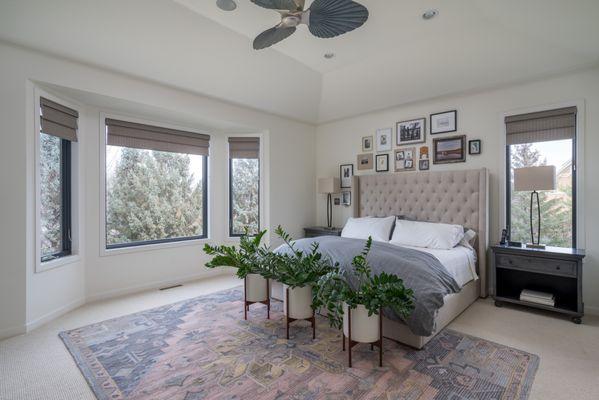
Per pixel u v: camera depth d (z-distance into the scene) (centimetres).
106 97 312
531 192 339
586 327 267
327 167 525
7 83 249
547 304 288
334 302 211
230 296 357
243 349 228
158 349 229
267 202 465
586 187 301
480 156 366
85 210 339
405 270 235
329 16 209
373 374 195
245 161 482
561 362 210
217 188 465
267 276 260
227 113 411
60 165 320
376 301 194
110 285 357
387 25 286
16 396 177
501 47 302
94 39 266
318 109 482
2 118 247
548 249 298
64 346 236
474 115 371
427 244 341
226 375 195
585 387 183
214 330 262
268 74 375
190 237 445
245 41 318
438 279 243
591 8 205
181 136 424
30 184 265
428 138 409
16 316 255
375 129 464
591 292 298
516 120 339
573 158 312
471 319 285
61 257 309
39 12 234
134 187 392
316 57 357
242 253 286
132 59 296
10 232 252
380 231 387
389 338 240
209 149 458
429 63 344
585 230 302
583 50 270
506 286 346
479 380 189
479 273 348
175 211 430
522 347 231
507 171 352
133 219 390
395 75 375
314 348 229
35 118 271
